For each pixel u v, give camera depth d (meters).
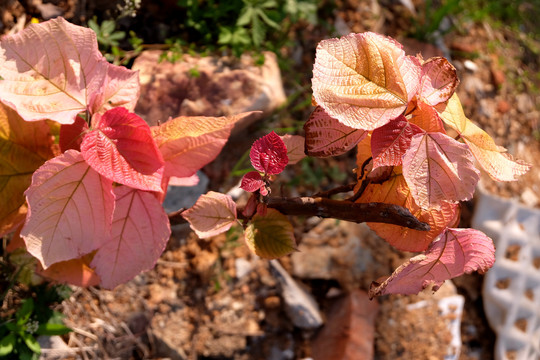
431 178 0.76
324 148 0.78
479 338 1.96
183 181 0.98
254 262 1.70
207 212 0.84
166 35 1.75
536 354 1.93
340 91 0.75
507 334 1.93
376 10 2.18
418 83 0.76
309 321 1.68
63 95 0.86
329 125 0.78
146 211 0.89
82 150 0.84
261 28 1.70
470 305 1.98
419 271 0.79
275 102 1.70
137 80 0.91
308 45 2.01
